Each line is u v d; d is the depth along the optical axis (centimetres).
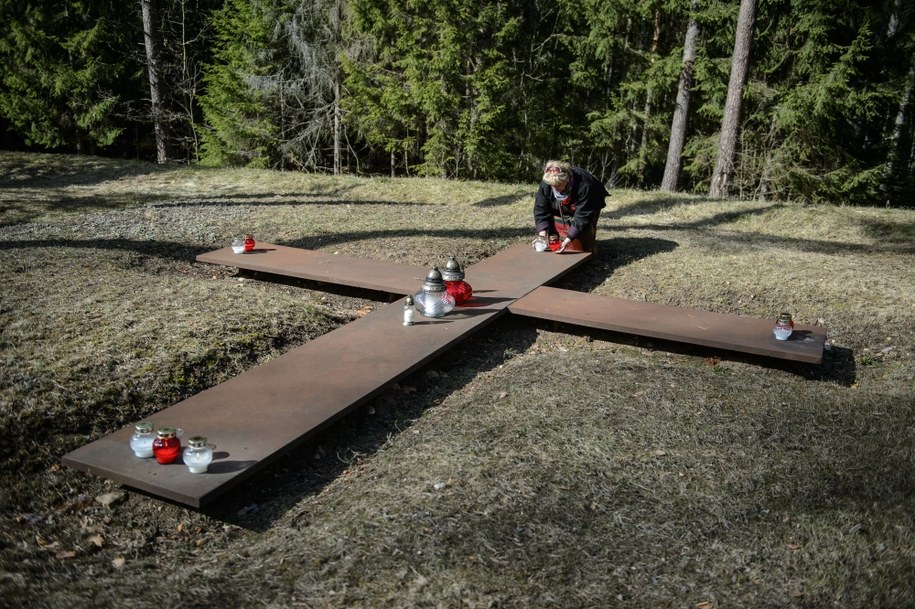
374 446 435
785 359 536
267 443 380
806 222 1010
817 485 363
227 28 1983
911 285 729
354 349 508
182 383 484
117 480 353
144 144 2408
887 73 1688
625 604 282
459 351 578
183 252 814
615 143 2020
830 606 276
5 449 394
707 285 732
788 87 1703
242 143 1983
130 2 2080
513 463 389
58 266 697
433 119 1819
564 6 1888
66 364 475
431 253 814
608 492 362
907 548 307
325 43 1947
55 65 1923
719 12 1653
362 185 1231
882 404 464
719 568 302
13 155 1450
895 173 1905
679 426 429
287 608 283
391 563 308
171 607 284
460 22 1780
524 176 2048
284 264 707
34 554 329
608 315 596
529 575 299
